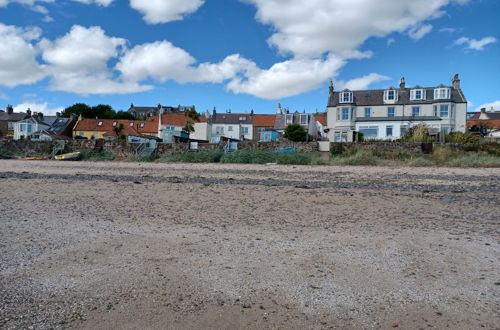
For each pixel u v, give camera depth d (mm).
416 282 4117
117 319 3355
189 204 9062
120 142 31422
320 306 3607
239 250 5258
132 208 8484
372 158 22938
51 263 4676
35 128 65312
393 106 45250
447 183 12633
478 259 4809
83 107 82438
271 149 28891
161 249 5281
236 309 3557
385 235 6039
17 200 9367
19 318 3348
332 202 9289
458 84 44719
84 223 6875
